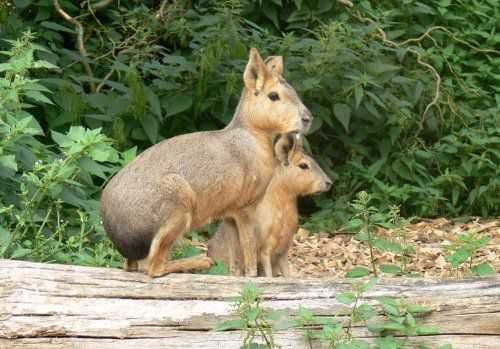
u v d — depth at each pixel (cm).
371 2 1889
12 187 1091
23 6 1623
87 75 1644
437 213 1705
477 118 1800
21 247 1038
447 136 1744
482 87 1884
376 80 1695
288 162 1120
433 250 1462
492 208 1723
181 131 1650
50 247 1053
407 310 870
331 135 1723
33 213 1055
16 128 1036
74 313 861
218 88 1642
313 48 1655
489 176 1725
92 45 1730
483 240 1039
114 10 1784
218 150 937
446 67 1853
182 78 1638
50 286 867
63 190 1080
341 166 1723
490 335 882
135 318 867
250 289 839
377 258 1442
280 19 1830
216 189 931
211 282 896
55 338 853
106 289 877
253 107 968
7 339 847
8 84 1092
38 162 1041
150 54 1661
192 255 1085
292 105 966
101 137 1022
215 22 1644
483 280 902
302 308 855
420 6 1847
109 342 859
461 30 1909
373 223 1175
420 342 875
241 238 982
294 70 1659
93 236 1125
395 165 1708
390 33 1814
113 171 1096
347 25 1686
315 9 1808
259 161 962
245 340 842
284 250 1162
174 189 898
